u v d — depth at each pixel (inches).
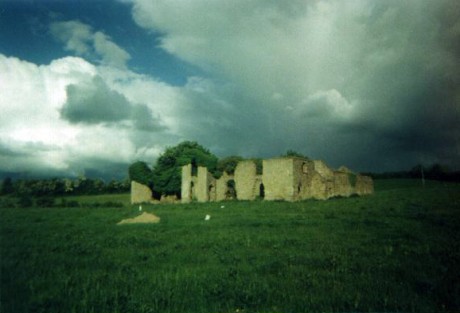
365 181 2704.2
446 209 1160.8
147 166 2819.9
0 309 309.7
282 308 308.7
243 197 2415.1
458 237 653.3
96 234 786.8
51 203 2050.9
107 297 331.0
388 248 551.2
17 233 802.8
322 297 327.0
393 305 308.8
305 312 300.8
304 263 464.4
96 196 4126.5
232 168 3390.7
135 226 930.7
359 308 305.0
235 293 340.8
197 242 643.5
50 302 322.3
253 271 427.8
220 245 605.3
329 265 450.6
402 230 744.3
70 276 406.3
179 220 1082.1
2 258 505.0
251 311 306.5
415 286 357.4
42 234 782.5
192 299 332.8
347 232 739.4
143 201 2790.4
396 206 1316.4
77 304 317.4
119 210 1644.9
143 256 518.3
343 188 2464.3
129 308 308.7
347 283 369.4
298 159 2201.0
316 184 2271.2
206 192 2490.2
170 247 594.2
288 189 2139.5
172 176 2755.9
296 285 366.0
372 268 428.5
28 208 1881.2
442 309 301.9
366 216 1045.8
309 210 1327.5
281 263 458.3
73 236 749.3
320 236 693.3
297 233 743.1
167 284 373.7
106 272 430.9
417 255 500.1
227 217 1144.2
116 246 620.4
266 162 2249.0
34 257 517.0
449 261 459.8
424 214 1008.9
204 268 444.1
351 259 479.5
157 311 306.7
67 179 4229.8
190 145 2960.1
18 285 372.5
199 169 2544.3
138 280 390.3
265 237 686.5
